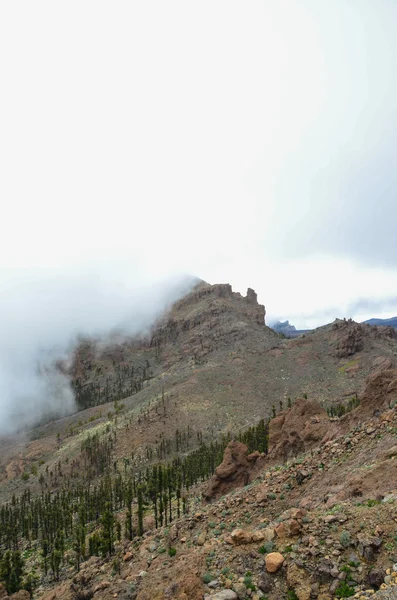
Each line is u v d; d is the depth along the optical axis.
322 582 19.39
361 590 17.91
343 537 21.09
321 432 55.41
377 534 20.41
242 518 37.97
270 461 59.44
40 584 67.06
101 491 122.00
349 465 37.38
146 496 101.62
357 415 50.25
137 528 66.00
